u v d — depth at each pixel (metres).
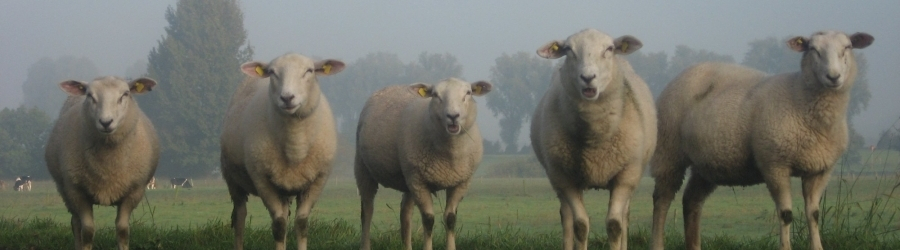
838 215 11.85
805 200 10.06
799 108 9.77
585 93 8.66
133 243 12.30
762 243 11.84
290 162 10.45
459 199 11.70
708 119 10.41
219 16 65.88
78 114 10.92
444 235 14.16
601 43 8.89
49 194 43.12
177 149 61.62
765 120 9.91
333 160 10.93
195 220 20.53
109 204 10.91
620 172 9.46
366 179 12.55
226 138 11.28
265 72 10.55
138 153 10.85
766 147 9.90
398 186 12.19
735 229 16.08
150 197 35.56
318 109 10.59
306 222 10.78
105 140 10.44
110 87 10.38
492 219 20.16
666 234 13.27
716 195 29.23
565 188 9.72
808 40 9.88
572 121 9.10
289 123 10.22
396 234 13.86
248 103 11.21
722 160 10.34
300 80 10.09
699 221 11.27
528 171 72.25
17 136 73.56
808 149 9.75
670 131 10.90
